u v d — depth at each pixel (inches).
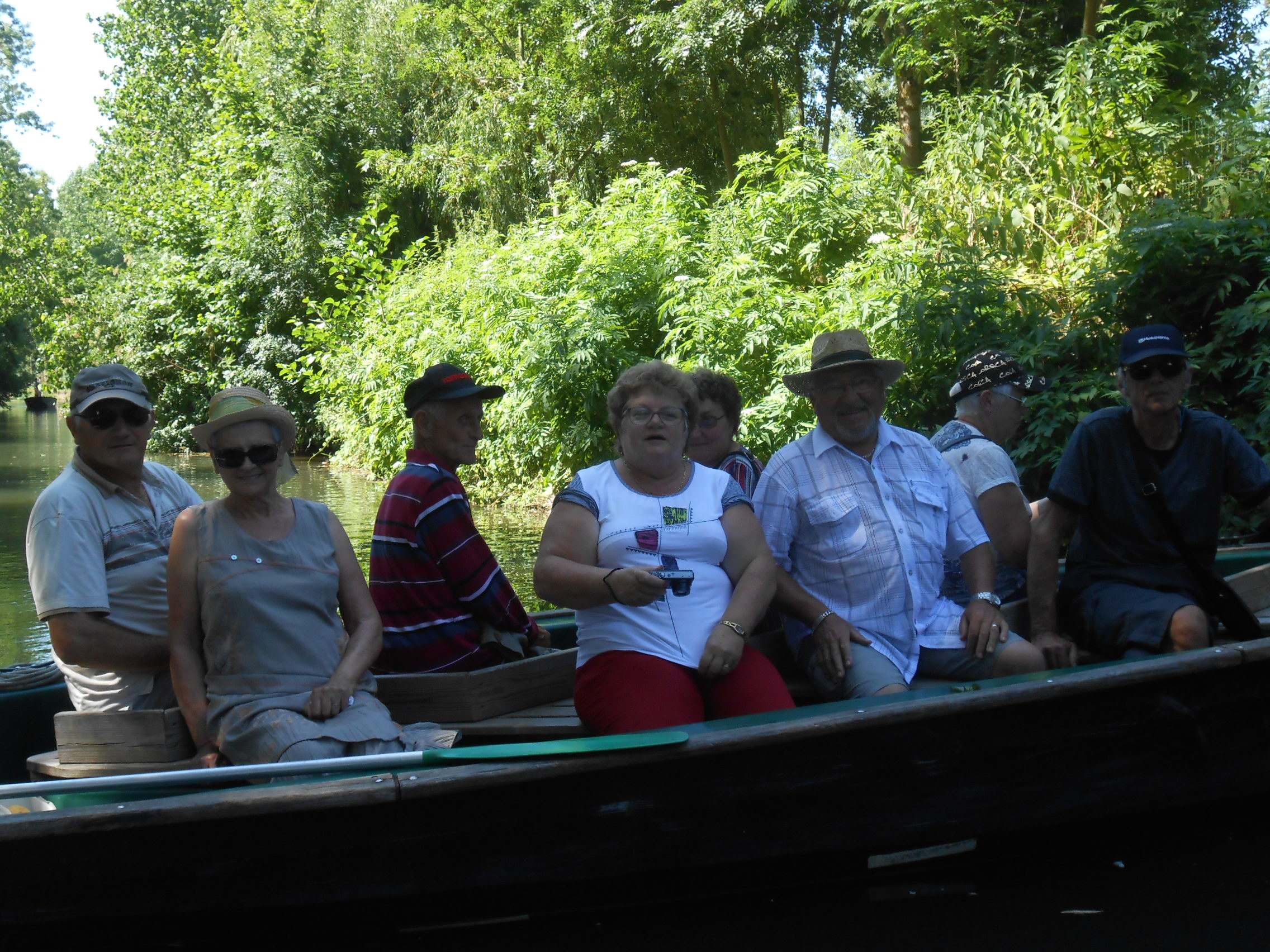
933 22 434.3
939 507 140.0
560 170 663.1
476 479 519.8
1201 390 273.1
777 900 115.6
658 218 422.3
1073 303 312.5
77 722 124.4
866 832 114.8
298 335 705.6
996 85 453.1
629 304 414.9
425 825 104.3
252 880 102.4
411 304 582.6
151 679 130.6
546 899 109.4
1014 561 155.0
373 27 828.6
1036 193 351.6
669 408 124.0
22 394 1756.9
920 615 139.1
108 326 1016.9
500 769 102.9
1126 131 350.0
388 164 767.1
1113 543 148.6
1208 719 126.0
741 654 122.0
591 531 124.6
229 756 117.1
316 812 102.0
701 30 550.9
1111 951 102.5
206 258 844.6
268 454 119.8
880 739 113.8
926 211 370.9
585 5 621.0
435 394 140.9
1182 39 435.5
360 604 126.9
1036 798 120.0
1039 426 270.7
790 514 138.9
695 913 113.2
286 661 119.8
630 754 105.0
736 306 346.9
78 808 98.7
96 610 125.4
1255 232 278.8
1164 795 125.0
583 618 125.6
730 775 110.0
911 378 310.0
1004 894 115.8
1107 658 146.3
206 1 1170.0
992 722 117.3
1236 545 233.5
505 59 722.2
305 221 797.2
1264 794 135.2
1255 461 143.6
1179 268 284.8
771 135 632.4
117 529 130.4
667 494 126.4
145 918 101.9
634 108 622.8
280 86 842.8
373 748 116.9
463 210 740.0
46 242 1289.4
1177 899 113.3
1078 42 368.8
